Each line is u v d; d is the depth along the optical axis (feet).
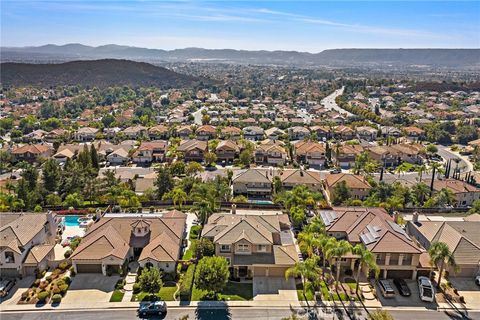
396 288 193.47
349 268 209.46
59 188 313.94
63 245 232.73
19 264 196.65
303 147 447.01
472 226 229.25
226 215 241.96
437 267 200.95
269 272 201.77
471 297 188.24
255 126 587.68
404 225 253.65
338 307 179.22
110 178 323.78
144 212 281.74
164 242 213.66
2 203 263.29
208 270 181.68
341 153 434.71
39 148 435.94
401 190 310.04
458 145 544.62
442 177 380.99
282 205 293.84
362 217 229.45
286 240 224.33
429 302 183.32
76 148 453.58
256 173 335.47
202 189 293.02
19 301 180.96
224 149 442.91
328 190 329.11
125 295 186.19
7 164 413.18
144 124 636.89
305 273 180.96
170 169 363.76
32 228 216.95
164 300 182.70
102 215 258.98
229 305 180.04
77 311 174.91
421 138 569.64
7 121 613.52
